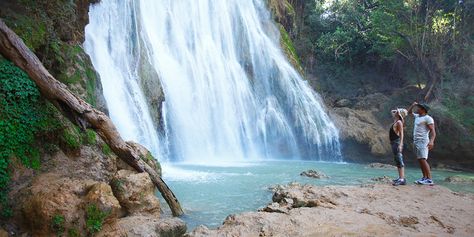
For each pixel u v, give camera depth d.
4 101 7.20
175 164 16.14
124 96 15.53
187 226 6.96
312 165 19.05
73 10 11.61
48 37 9.62
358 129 24.11
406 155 23.34
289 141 23.73
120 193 6.86
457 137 22.39
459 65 25.78
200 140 19.47
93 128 7.89
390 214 6.79
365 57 31.58
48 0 10.42
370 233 5.66
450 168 22.77
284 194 8.30
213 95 21.36
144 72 17.03
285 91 24.36
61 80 9.74
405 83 29.22
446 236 5.70
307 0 33.75
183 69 20.30
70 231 5.86
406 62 29.33
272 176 13.23
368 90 30.02
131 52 17.00
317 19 33.38
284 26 30.28
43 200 6.08
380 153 23.11
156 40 19.77
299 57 31.02
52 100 7.63
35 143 7.64
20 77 7.58
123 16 17.16
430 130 10.09
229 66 23.36
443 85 25.45
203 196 9.48
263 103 24.09
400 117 10.21
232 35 24.86
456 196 8.69
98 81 11.59
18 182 6.92
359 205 7.34
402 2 26.22
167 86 18.70
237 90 22.95
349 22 31.95
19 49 7.39
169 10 21.09
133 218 6.41
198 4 22.94
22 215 6.23
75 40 11.80
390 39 27.72
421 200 8.03
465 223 6.54
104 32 16.09
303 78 26.98
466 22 26.05
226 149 20.81
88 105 7.88
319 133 23.80
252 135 22.66
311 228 5.84
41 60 9.34
